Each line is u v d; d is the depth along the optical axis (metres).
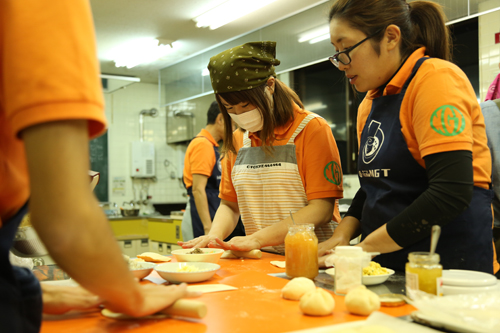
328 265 1.05
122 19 4.23
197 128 6.02
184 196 6.93
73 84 0.45
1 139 0.49
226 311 0.80
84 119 0.47
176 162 6.91
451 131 1.03
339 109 4.38
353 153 4.31
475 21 3.34
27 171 0.50
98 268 0.51
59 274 1.20
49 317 0.77
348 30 1.25
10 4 0.45
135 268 1.12
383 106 1.29
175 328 0.70
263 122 1.65
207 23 4.21
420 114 1.11
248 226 1.80
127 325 0.72
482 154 1.15
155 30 4.53
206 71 4.54
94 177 1.42
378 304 0.78
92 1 3.80
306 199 1.69
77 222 0.47
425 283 0.80
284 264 1.30
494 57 3.16
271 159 1.71
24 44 0.44
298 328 0.70
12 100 0.44
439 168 1.04
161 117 6.83
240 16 3.98
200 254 1.31
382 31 1.22
